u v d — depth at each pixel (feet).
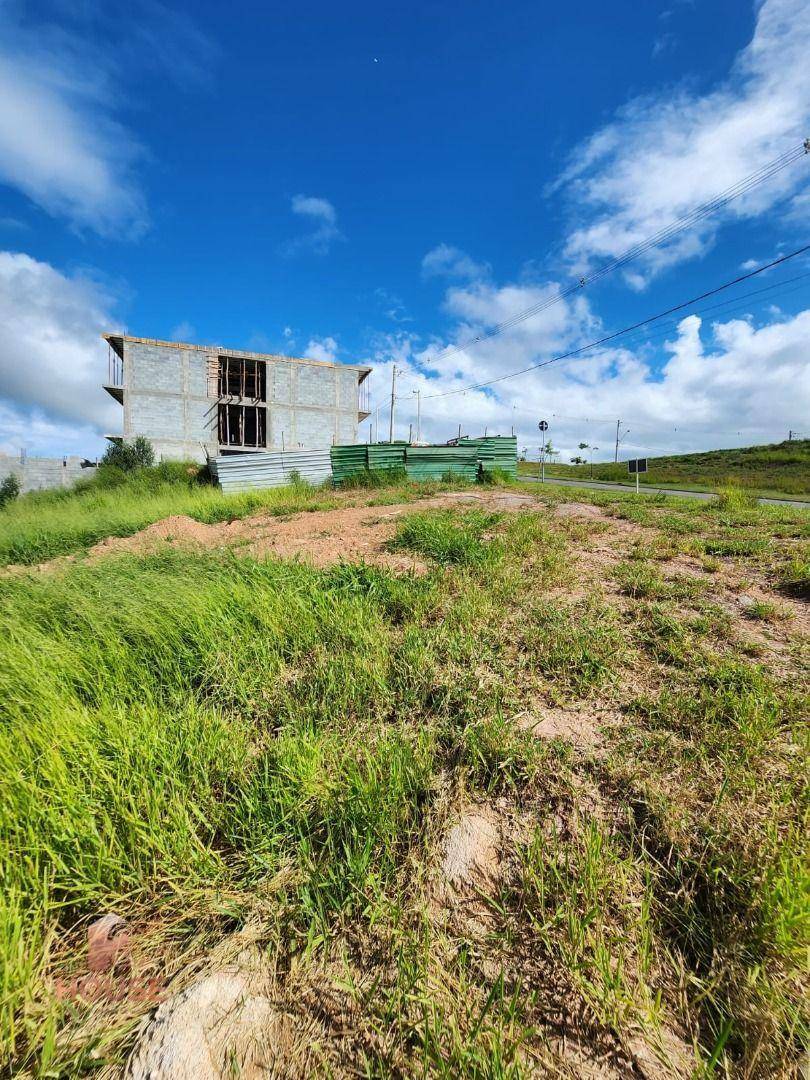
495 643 9.29
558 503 27.48
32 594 12.65
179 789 5.90
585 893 4.46
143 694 8.14
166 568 15.40
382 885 4.81
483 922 4.50
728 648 8.96
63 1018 3.92
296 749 6.31
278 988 4.04
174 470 67.77
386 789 5.73
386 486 46.01
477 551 14.61
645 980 3.97
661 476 133.69
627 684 7.97
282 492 43.09
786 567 12.78
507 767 6.11
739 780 5.67
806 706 6.93
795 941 3.93
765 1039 3.55
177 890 4.74
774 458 138.10
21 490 80.02
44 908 4.52
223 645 9.31
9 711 7.39
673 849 4.95
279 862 5.08
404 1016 3.73
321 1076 3.44
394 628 10.36
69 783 5.72
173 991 4.04
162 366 88.74
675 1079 3.41
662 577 12.73
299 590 11.86
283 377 97.09
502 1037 3.56
